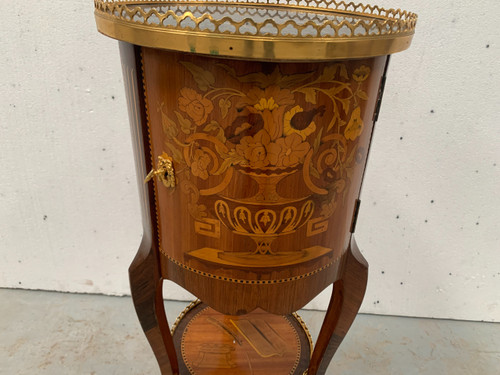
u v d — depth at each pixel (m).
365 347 1.37
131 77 0.65
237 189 0.64
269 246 0.69
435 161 1.24
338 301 0.91
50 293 1.53
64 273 1.50
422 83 1.13
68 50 1.13
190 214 0.68
